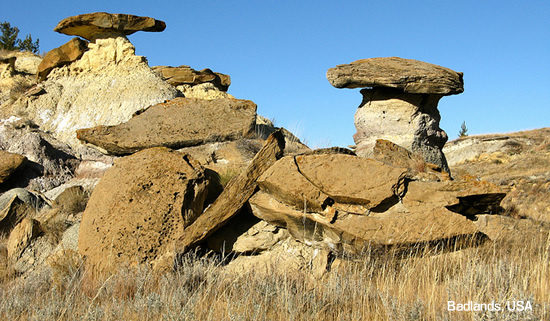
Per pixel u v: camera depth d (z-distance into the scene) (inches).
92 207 323.3
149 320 232.2
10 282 316.8
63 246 341.7
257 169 298.4
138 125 440.5
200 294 251.0
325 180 278.1
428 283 249.1
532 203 467.2
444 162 545.6
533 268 253.8
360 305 235.1
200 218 299.3
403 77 495.8
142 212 307.6
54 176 498.9
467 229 269.6
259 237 302.0
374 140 530.6
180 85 943.0
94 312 238.1
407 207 276.2
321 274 284.0
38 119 737.0
